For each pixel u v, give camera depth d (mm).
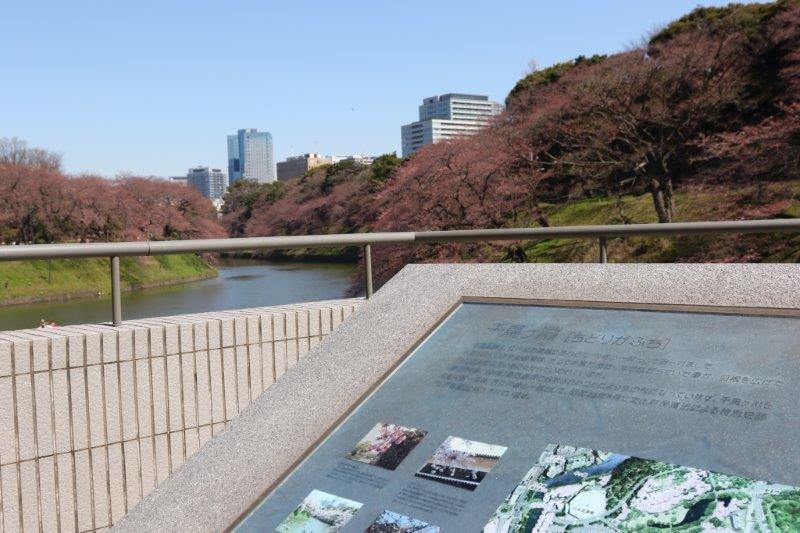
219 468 2715
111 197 41938
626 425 2076
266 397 2930
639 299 2553
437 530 2029
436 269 3166
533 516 1943
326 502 2320
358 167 50969
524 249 22312
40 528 3160
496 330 2746
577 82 24688
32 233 40125
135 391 3412
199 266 44625
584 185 25797
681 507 1794
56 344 3209
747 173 19938
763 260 17453
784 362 2068
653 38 27094
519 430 2234
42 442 3172
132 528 2629
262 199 63688
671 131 23719
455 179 22469
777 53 23625
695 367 2176
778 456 1814
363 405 2705
